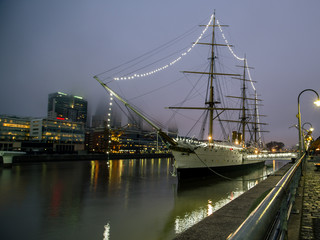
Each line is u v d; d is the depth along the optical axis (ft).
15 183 149.48
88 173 209.77
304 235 19.10
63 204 99.14
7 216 81.71
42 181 158.81
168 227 72.79
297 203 30.40
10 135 518.37
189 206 97.40
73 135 585.63
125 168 268.21
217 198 111.75
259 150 295.48
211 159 162.20
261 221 6.85
